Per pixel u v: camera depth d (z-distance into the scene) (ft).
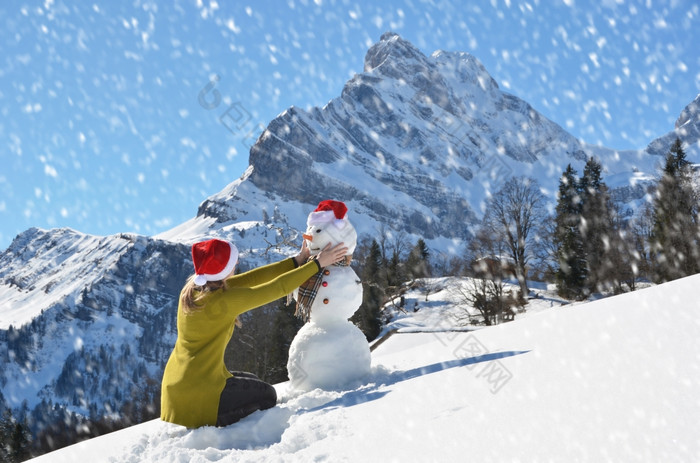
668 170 150.82
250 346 111.45
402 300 155.84
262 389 13.39
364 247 156.76
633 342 11.58
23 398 624.59
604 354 11.16
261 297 13.29
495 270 164.25
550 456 6.76
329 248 14.29
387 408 10.93
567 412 8.18
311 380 15.61
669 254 126.72
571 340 13.50
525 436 7.59
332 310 16.02
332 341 15.66
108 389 535.60
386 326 137.18
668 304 14.80
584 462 6.40
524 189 174.19
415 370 15.55
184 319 13.12
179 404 12.78
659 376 8.82
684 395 7.72
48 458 14.97
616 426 7.19
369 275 136.77
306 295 16.10
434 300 163.73
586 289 156.87
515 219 172.65
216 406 12.62
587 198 185.47
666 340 11.09
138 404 144.97
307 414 11.95
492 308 148.15
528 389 9.90
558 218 177.58
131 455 11.58
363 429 9.78
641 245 156.35
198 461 10.03
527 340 15.34
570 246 160.45
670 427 6.78
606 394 8.57
